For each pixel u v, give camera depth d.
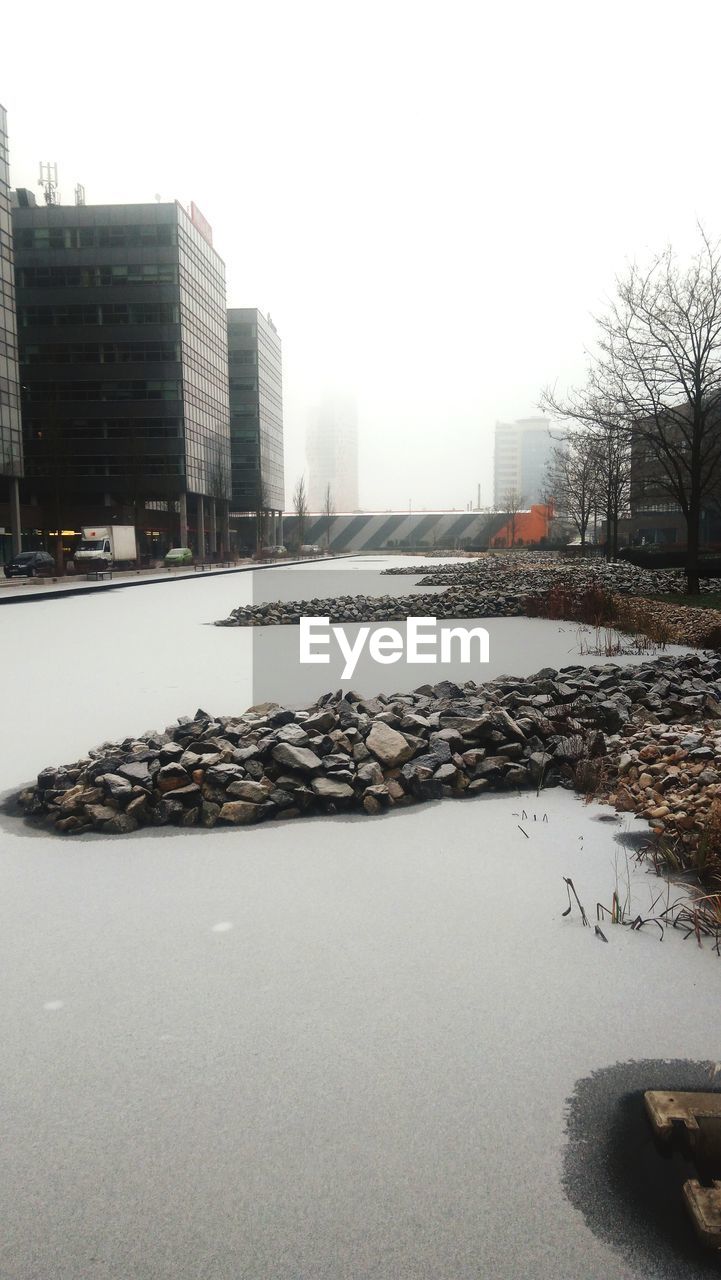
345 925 3.57
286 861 4.34
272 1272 1.84
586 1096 2.42
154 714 8.03
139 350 77.31
